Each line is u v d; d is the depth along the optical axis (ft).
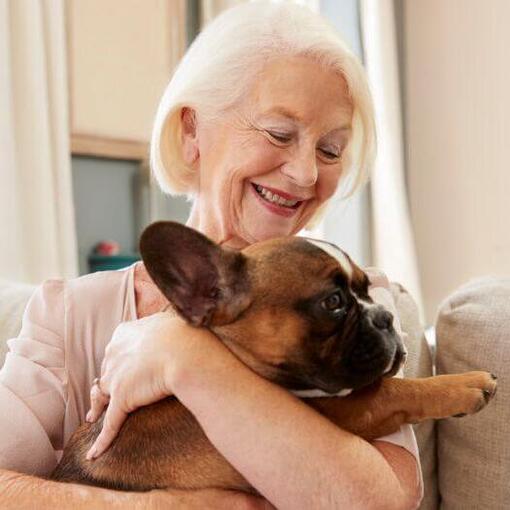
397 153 13.52
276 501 3.35
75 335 4.72
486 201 13.80
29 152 8.66
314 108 4.53
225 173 4.79
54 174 8.98
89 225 10.14
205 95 4.83
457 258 14.33
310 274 3.66
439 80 14.33
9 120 8.38
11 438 4.27
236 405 3.37
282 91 4.50
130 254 10.16
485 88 13.66
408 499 3.49
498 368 5.04
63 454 4.31
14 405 4.38
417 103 14.69
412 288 13.50
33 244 8.73
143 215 10.83
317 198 5.03
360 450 3.37
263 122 4.58
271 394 3.42
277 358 3.63
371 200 13.98
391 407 3.69
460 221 14.23
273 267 3.70
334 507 3.28
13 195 8.43
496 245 13.73
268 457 3.31
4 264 8.32
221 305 3.71
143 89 10.48
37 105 8.66
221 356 3.54
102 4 9.78
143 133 10.53
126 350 3.96
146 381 3.68
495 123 13.57
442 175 14.44
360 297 3.84
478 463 5.07
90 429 4.25
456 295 5.69
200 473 3.71
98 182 10.22
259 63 4.58
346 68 4.62
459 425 5.20
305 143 4.59
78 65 9.55
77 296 4.83
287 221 4.90
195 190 5.42
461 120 14.06
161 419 3.84
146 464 3.81
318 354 3.60
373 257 14.08
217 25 5.07
